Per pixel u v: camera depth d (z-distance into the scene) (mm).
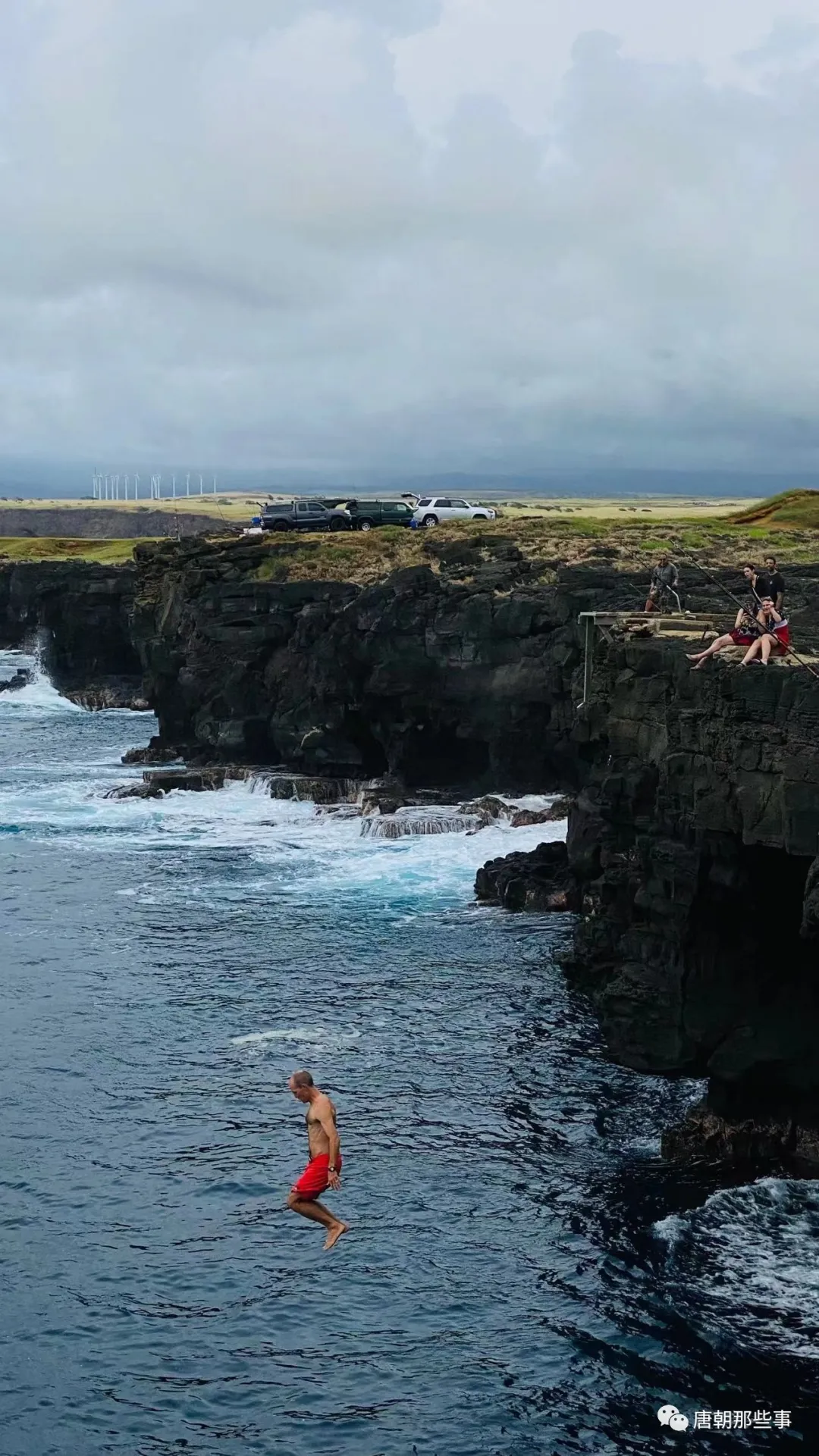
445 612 68812
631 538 87438
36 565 159750
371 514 105500
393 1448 23562
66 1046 40250
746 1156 32375
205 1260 29297
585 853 42656
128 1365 25984
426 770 72375
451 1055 39188
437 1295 27766
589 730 41875
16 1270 28969
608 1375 25141
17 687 133625
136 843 65625
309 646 78750
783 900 31234
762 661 30125
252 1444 23828
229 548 93125
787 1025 31812
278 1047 39969
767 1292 27312
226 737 83188
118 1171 32969
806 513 101375
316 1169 24297
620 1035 37781
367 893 55844
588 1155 33062
